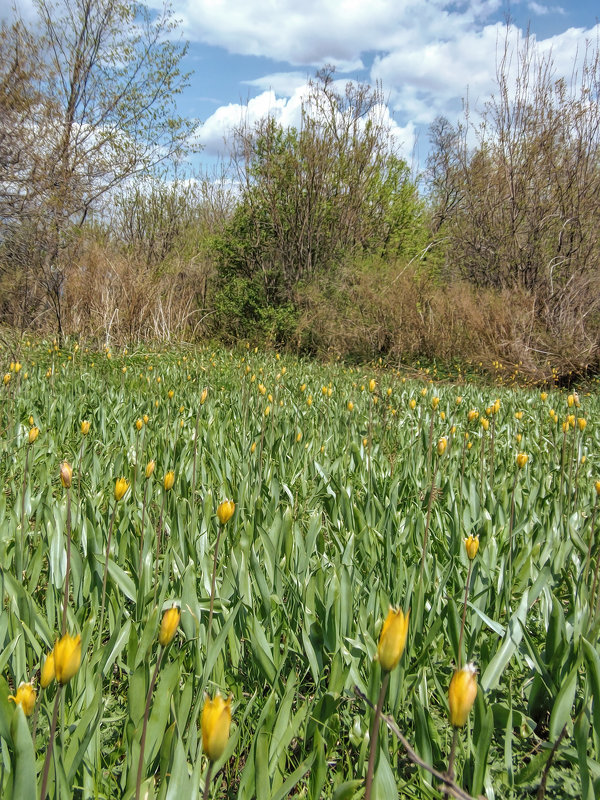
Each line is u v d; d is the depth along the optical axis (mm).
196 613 2354
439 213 25859
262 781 1688
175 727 1732
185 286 18516
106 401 7152
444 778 1182
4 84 14883
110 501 3557
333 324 16875
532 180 18219
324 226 20203
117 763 2000
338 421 6523
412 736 2074
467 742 2047
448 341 15547
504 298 15508
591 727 2025
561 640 2275
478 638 2602
